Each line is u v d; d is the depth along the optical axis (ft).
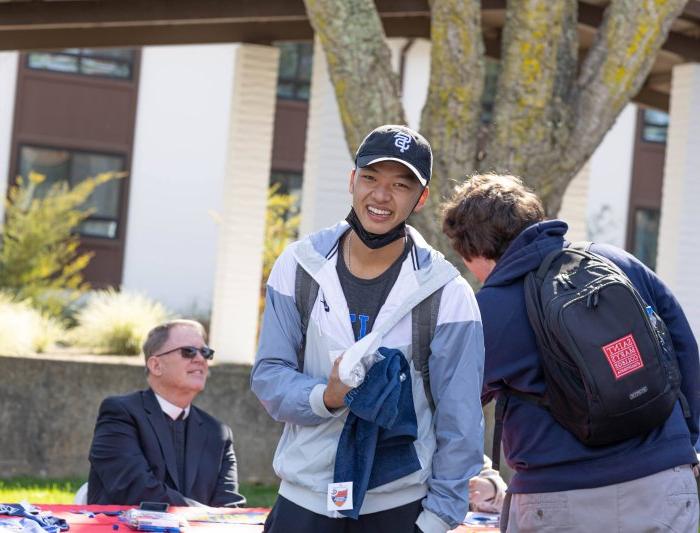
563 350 11.18
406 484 10.96
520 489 11.75
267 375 11.14
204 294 66.23
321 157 34.40
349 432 10.84
